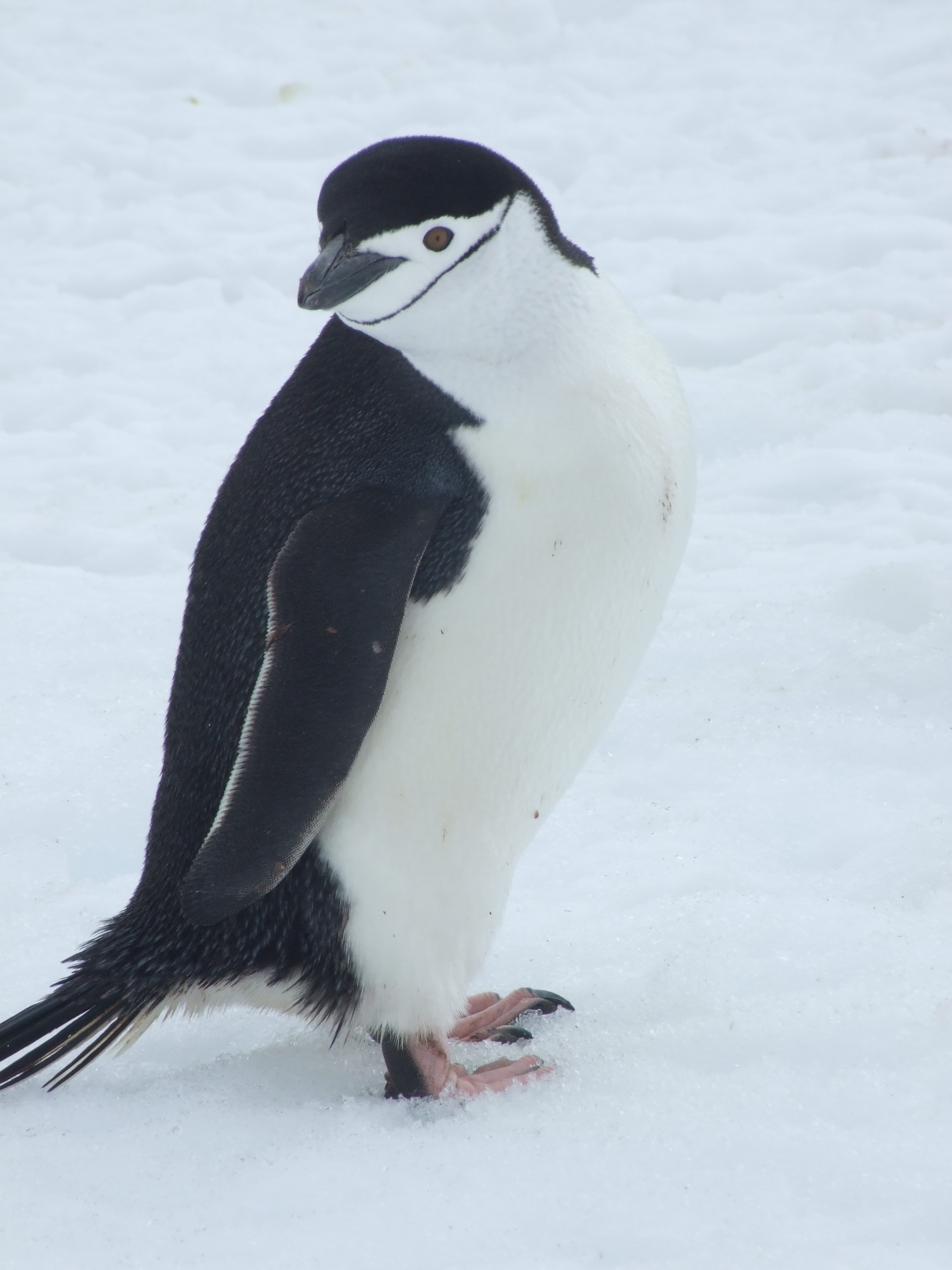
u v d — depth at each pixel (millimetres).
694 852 8070
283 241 19906
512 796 6070
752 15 27266
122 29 27719
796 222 19266
